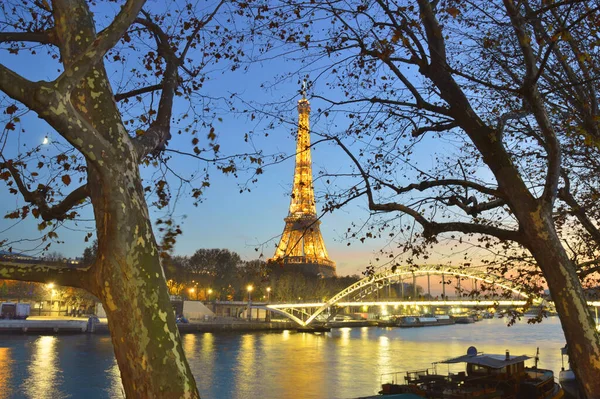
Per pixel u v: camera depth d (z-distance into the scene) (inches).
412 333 5418.3
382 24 486.0
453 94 472.7
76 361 2420.0
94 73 278.4
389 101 506.0
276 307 5610.2
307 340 4205.2
